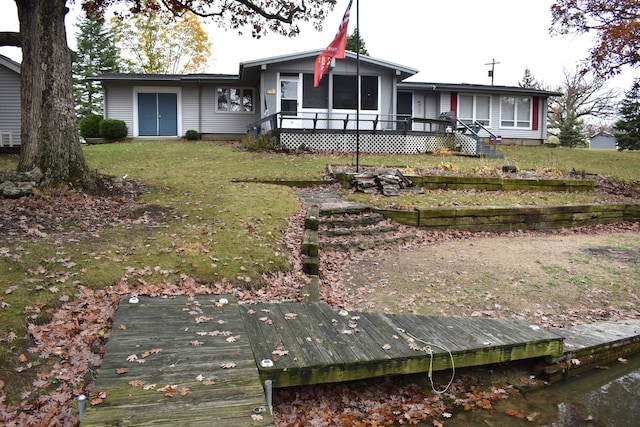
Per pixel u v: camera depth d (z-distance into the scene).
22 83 8.40
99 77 20.77
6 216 6.70
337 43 11.47
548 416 3.96
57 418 3.33
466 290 6.43
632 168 18.14
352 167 13.71
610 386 4.54
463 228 9.86
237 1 12.98
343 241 8.19
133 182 10.32
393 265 7.46
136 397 3.02
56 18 8.45
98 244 6.00
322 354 3.91
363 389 4.20
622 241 9.62
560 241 9.52
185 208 8.30
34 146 8.34
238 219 7.77
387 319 4.89
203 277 5.59
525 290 6.51
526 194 12.41
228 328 4.20
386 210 9.62
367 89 19.75
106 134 20.66
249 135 20.02
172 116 22.06
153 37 36.38
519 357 4.46
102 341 4.15
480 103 24.58
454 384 4.38
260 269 6.05
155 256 5.86
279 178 12.16
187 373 3.36
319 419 3.71
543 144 25.52
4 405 3.38
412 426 3.74
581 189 13.73
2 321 4.09
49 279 4.88
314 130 17.91
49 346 3.96
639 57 16.12
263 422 2.78
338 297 5.98
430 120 19.28
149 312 4.47
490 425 3.80
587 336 5.15
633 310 6.05
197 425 2.73
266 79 19.05
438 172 13.18
